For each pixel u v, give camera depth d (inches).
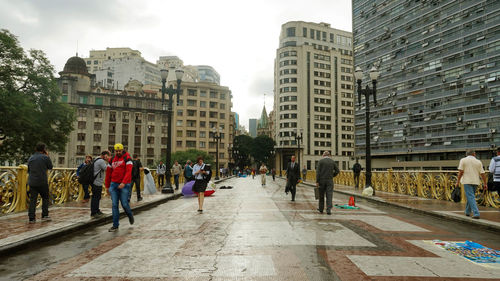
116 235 236.5
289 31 3644.2
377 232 246.2
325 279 139.9
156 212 367.9
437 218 329.1
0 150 1093.8
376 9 2327.8
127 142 2952.8
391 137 2207.2
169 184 595.2
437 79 1903.3
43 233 221.9
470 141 1726.1
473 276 144.6
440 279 140.6
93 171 298.2
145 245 203.8
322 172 352.5
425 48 1975.9
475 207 297.7
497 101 1603.1
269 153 3639.3
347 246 199.9
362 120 2482.8
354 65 2556.6
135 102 3029.0
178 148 3351.4
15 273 149.9
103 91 2957.7
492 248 203.0
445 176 475.8
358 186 786.2
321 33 3705.7
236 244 204.7
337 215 338.3
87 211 338.6
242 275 145.0
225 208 399.9
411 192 572.1
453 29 1819.6
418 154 2049.7
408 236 232.5
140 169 466.3
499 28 1604.3
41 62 1190.3
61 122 1234.0
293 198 494.0
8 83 1079.0
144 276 144.1
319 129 3538.4
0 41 1056.8
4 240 199.6
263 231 247.3
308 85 3535.9
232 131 3791.8
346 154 3649.1
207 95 3555.6
